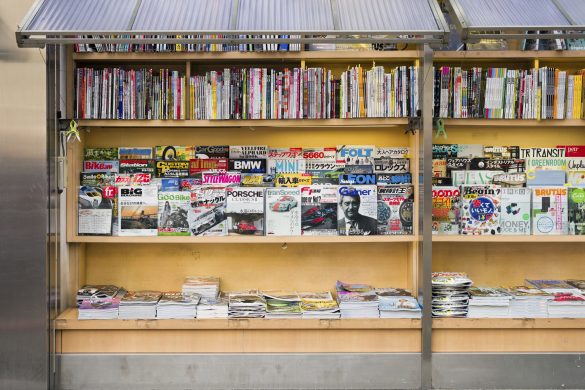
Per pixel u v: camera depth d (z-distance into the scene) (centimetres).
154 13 302
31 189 335
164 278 382
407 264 380
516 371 346
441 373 345
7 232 336
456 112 351
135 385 343
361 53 352
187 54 348
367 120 351
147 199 355
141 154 374
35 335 337
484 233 358
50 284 340
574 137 382
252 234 355
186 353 344
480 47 360
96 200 356
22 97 334
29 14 293
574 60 370
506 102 352
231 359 343
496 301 347
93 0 313
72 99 349
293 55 350
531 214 359
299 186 364
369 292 360
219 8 308
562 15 306
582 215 359
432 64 341
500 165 372
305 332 346
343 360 344
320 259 382
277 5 312
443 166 372
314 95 350
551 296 349
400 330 347
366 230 357
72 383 342
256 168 369
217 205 356
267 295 362
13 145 335
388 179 366
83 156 370
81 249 373
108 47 348
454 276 360
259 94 349
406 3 314
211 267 382
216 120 349
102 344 344
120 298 353
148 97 348
